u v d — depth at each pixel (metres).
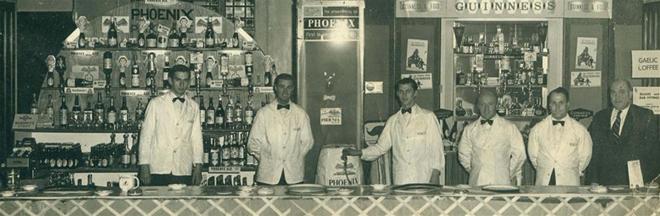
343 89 7.31
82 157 7.16
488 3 7.96
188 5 7.49
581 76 8.07
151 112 5.68
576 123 5.50
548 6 7.95
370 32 8.09
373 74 8.10
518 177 5.98
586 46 8.05
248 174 7.37
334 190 4.27
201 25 7.49
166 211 4.06
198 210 4.06
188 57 7.44
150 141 5.65
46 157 7.04
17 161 6.84
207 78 7.39
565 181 5.39
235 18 7.83
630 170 4.35
